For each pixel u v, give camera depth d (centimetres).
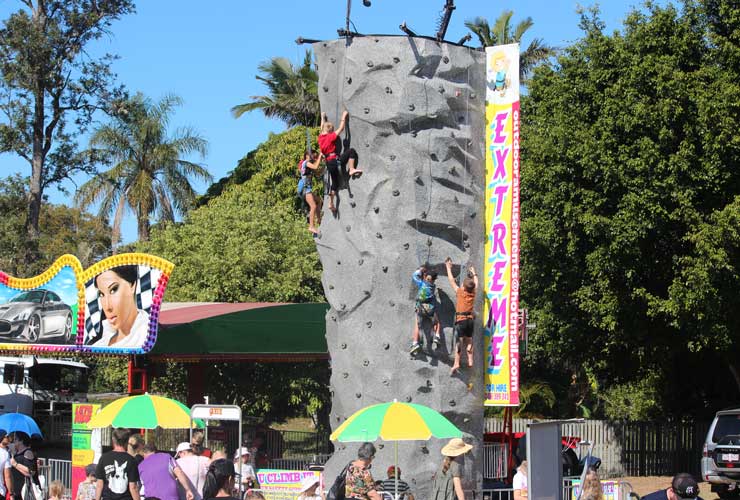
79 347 1923
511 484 1587
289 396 3034
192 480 1291
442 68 1471
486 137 1509
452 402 1434
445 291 1449
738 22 2306
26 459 1570
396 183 1445
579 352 2739
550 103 2575
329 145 1491
